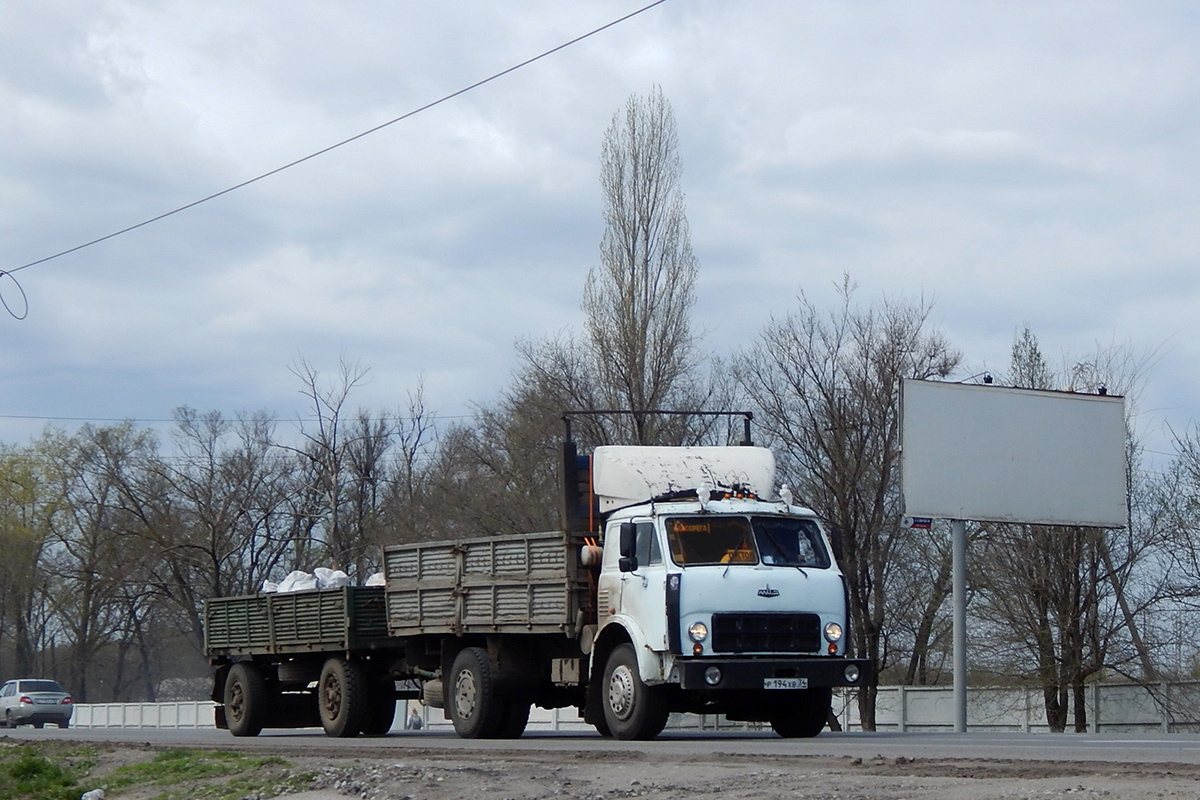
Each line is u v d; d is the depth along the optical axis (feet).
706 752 37.99
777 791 26.53
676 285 121.90
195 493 177.17
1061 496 92.63
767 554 48.26
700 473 52.95
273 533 183.52
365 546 166.71
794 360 124.47
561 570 52.01
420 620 59.11
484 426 141.49
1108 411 95.04
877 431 121.39
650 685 47.26
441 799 29.04
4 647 232.73
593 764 35.63
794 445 124.98
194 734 76.02
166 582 179.22
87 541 208.44
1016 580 109.60
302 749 47.42
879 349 123.34
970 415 90.99
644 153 122.52
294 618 66.49
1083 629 107.96
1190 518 110.32
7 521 213.87
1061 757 32.30
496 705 54.85
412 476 173.99
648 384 120.98
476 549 56.49
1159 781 24.86
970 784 25.88
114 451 189.98
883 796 24.62
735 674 45.88
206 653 74.18
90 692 245.65
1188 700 105.09
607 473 52.37
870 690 112.98
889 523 119.85
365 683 63.57
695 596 46.57
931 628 122.42
